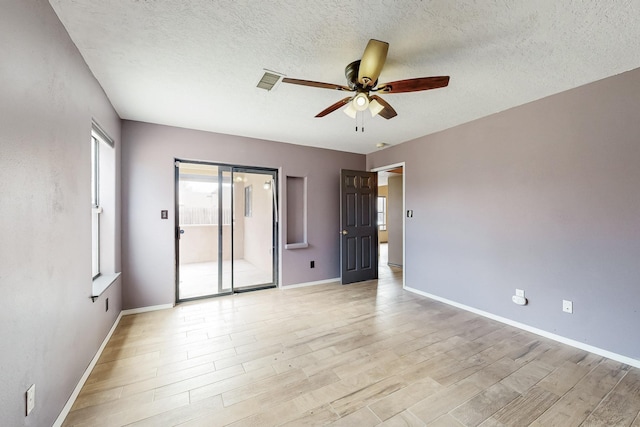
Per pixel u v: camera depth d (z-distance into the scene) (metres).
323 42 1.79
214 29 1.65
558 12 1.50
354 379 1.93
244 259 5.83
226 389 1.82
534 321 2.67
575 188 2.39
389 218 6.26
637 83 2.06
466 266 3.32
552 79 2.25
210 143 3.64
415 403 1.68
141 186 3.21
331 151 4.69
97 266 2.69
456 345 2.43
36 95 1.29
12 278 1.10
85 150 1.93
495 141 3.00
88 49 1.82
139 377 1.94
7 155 1.07
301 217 4.53
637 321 2.07
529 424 1.52
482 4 1.45
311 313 3.21
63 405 1.54
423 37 1.73
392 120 3.23
